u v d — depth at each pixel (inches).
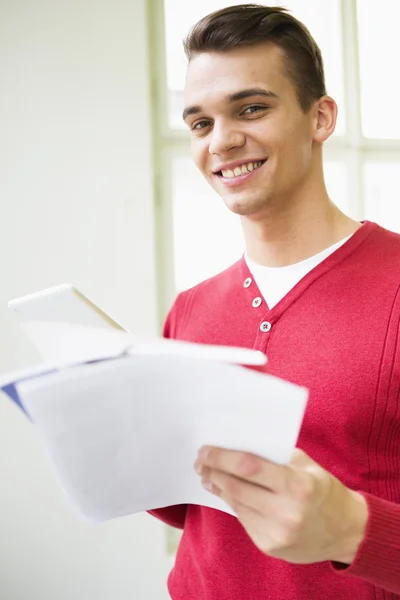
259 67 36.6
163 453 26.5
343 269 37.6
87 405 22.9
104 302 88.8
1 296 85.5
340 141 105.0
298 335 36.8
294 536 22.8
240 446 23.0
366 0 107.1
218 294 43.5
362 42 107.1
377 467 34.4
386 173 108.0
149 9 92.0
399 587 27.5
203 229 97.6
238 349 20.4
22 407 25.3
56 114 87.4
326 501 23.6
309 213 39.3
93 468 25.6
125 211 89.5
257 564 36.4
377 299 35.6
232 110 37.3
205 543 39.1
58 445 23.9
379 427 34.2
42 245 86.9
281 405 20.4
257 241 41.0
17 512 85.2
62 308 29.0
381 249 38.0
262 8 37.9
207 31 37.5
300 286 38.1
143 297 90.2
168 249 94.7
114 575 87.5
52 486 86.0
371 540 25.8
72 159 87.8
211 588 37.9
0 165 86.0
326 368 35.2
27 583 85.2
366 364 34.4
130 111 89.7
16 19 86.3
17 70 86.4
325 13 104.4
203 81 37.6
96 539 87.0
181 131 95.1
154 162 93.0
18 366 85.6
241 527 37.0
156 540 88.7
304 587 34.5
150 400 23.4
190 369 21.3
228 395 21.4
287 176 37.8
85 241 88.2
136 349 21.9
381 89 108.2
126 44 89.5
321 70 40.0
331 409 34.7
